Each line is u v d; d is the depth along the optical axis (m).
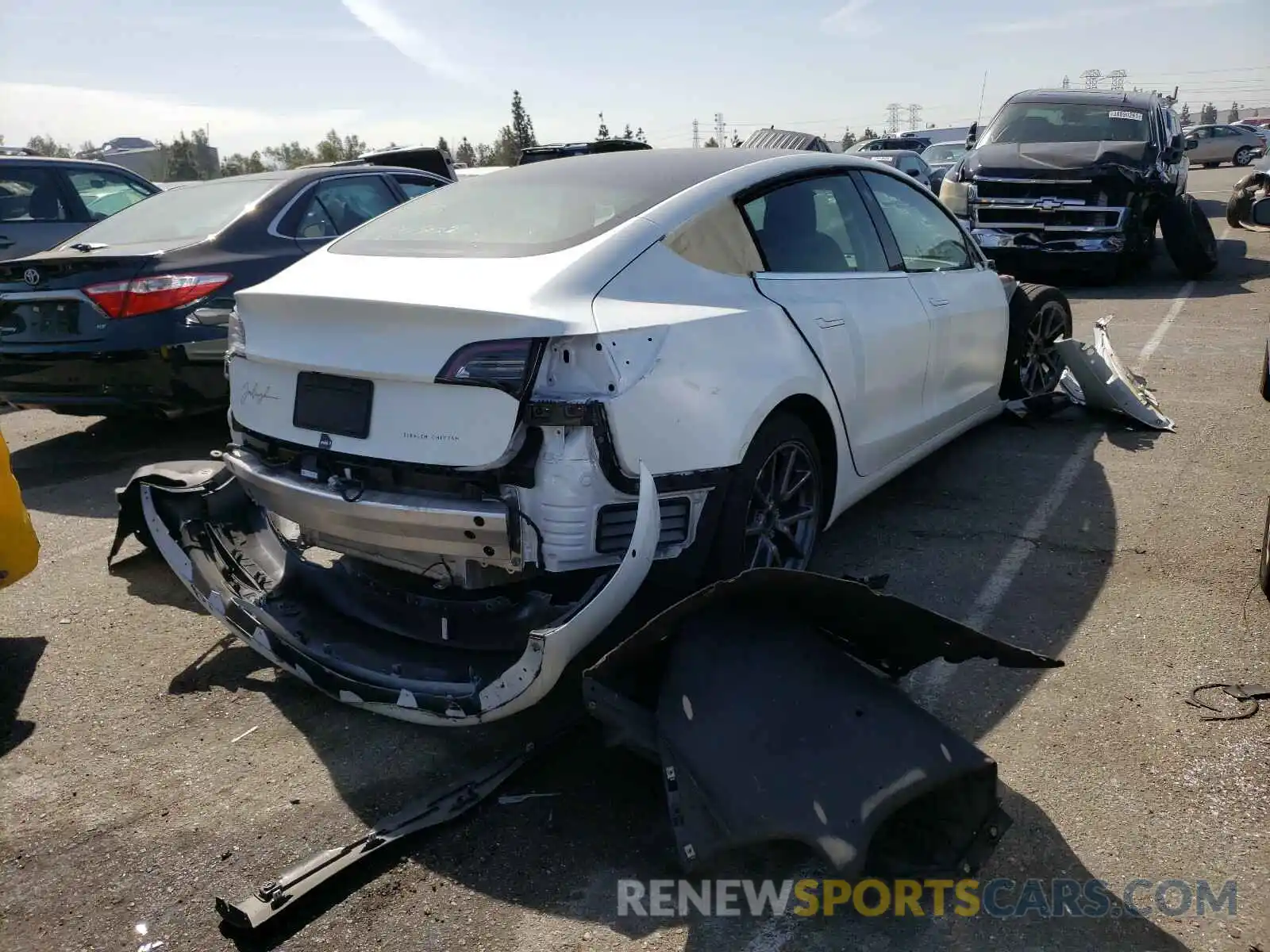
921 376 4.25
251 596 3.26
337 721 3.14
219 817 2.69
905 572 3.97
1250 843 2.44
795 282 3.49
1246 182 8.34
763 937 2.23
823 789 2.31
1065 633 3.46
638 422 2.69
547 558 2.64
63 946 2.27
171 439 6.38
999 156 11.30
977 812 2.34
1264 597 3.66
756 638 2.58
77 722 3.16
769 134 9.18
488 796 2.68
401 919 2.31
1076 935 2.20
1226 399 6.25
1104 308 9.77
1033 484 4.91
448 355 2.62
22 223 8.41
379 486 2.80
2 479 3.33
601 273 2.85
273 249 5.89
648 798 2.71
